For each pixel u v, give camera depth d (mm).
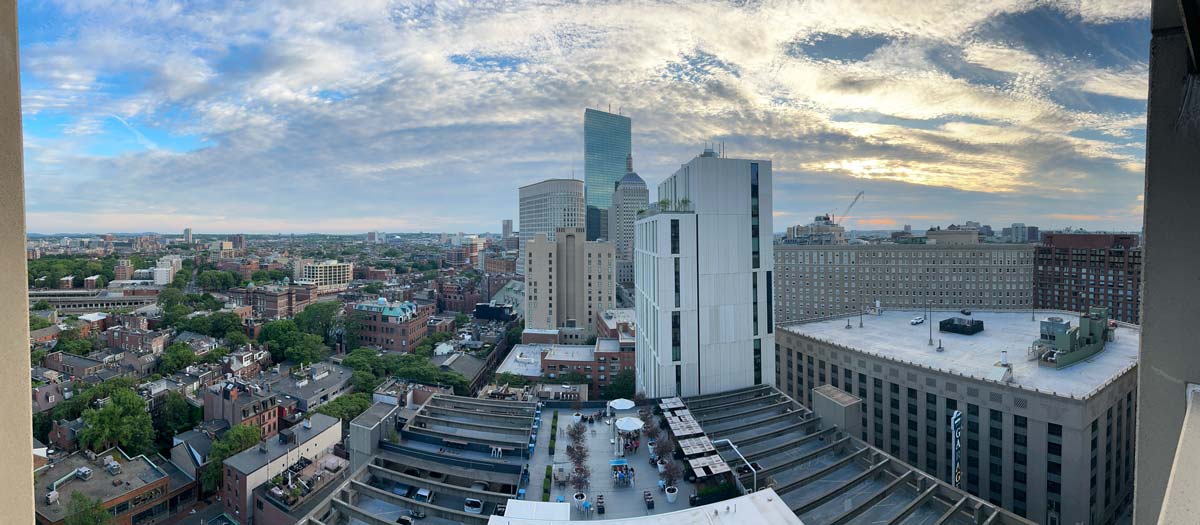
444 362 131000
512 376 111312
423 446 55438
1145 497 5688
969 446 71500
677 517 31812
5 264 4188
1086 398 61281
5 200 4180
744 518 31703
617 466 46250
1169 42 5371
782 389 105438
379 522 40938
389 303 165250
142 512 69625
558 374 116000
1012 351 83312
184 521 71000
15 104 4395
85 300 192250
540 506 34938
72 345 131375
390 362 126250
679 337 65875
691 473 46125
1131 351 79375
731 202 67750
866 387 85750
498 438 55594
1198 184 5191
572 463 48406
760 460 50156
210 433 86500
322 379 113312
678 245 65562
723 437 54438
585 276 169250
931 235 199500
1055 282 158250
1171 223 5398
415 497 46969
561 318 168875
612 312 155875
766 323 70375
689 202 68062
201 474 76375
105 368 118438
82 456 77188
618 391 100688
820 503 42062
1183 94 5246
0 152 4160
